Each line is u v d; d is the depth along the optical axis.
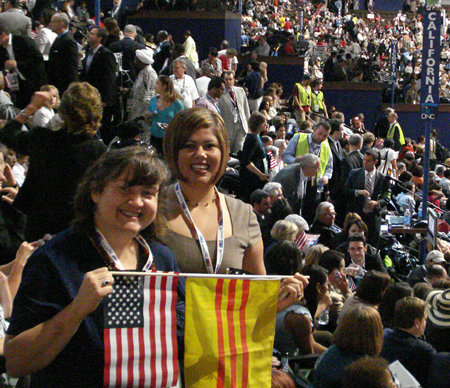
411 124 25.19
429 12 9.37
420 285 5.74
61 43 9.03
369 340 3.95
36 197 4.04
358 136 10.82
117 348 2.40
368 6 41.97
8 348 2.28
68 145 3.93
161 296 2.50
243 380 2.71
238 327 2.72
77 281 2.37
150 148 2.61
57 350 2.26
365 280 5.22
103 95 9.10
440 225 10.53
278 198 7.69
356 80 24.86
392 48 25.02
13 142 4.11
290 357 4.43
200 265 2.96
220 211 3.08
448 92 27.42
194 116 2.99
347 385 3.27
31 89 9.14
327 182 9.91
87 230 2.46
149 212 2.48
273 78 20.98
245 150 9.48
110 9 17.88
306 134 10.17
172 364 2.46
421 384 4.56
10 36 9.44
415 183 12.80
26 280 2.34
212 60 15.89
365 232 7.95
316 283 5.06
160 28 18.59
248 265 3.14
